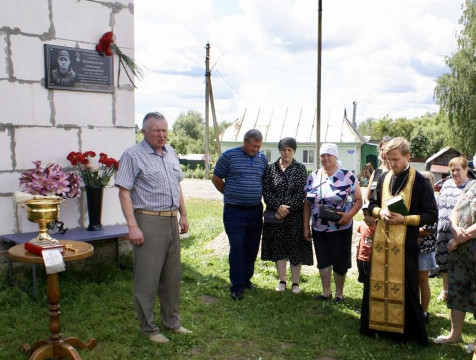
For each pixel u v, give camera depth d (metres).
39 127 5.40
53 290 3.51
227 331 4.34
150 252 3.93
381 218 4.15
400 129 50.78
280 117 33.84
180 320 4.41
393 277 4.12
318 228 5.20
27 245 3.56
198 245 8.02
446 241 4.93
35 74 5.33
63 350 3.54
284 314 4.86
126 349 3.85
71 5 5.52
